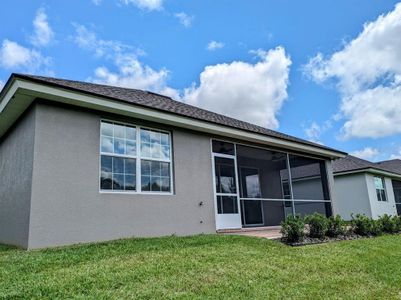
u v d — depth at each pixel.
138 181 7.79
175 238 7.06
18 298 3.55
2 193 9.04
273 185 14.57
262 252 6.23
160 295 3.88
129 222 7.38
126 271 4.53
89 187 6.90
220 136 10.09
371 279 5.27
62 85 6.51
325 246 7.64
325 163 14.33
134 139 7.98
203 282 4.39
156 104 8.91
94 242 6.54
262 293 4.20
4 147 9.26
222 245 6.48
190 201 8.73
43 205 6.25
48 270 4.48
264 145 11.62
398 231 11.96
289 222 8.23
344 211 18.91
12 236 7.54
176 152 8.73
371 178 18.84
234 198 10.59
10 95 6.49
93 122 7.27
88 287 3.94
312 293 4.39
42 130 6.49
